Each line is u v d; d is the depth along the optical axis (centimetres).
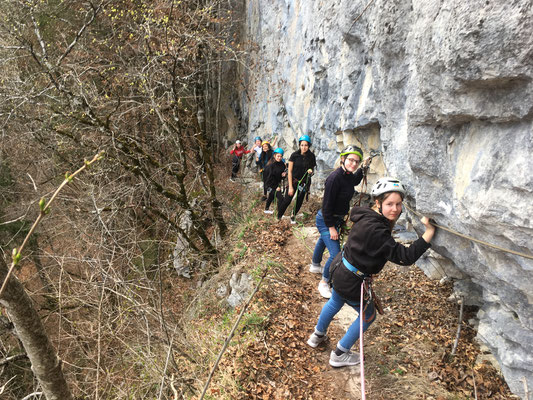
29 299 158
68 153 770
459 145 227
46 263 738
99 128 550
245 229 661
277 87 1138
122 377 398
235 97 1716
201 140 687
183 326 458
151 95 584
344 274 264
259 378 311
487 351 297
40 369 169
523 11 157
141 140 648
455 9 187
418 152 253
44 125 629
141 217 812
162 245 777
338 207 360
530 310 226
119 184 632
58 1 830
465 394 266
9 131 690
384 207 251
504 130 193
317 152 828
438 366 292
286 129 1114
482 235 218
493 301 277
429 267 399
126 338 440
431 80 221
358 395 284
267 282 444
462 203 222
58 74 607
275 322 374
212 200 703
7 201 805
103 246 484
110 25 819
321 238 419
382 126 430
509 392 264
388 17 311
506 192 188
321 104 764
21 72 730
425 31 221
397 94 334
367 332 344
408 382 283
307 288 440
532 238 183
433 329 331
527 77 166
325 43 704
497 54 171
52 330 614
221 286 542
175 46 610
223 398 292
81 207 620
